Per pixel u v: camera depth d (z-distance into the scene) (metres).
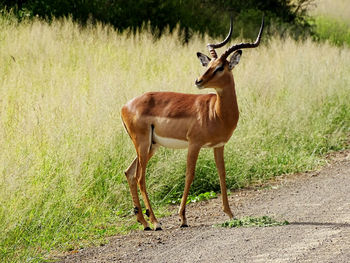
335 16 62.31
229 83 13.05
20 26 29.56
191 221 14.19
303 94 24.41
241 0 46.09
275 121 21.02
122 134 16.83
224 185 13.89
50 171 13.96
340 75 28.50
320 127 22.41
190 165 13.38
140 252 11.80
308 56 30.70
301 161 19.48
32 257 11.60
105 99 18.12
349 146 21.95
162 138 13.67
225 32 39.72
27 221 12.66
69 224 13.40
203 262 10.83
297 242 11.60
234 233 12.56
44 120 16.14
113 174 15.58
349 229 12.27
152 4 37.41
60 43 27.66
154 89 20.41
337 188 16.19
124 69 24.70
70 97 18.39
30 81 21.36
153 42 31.67
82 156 14.95
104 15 35.50
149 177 15.99
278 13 48.25
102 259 11.50
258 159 18.56
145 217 14.76
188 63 27.03
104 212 14.42
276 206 14.84
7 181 12.37
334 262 10.34
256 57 29.03
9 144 14.30
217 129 13.17
